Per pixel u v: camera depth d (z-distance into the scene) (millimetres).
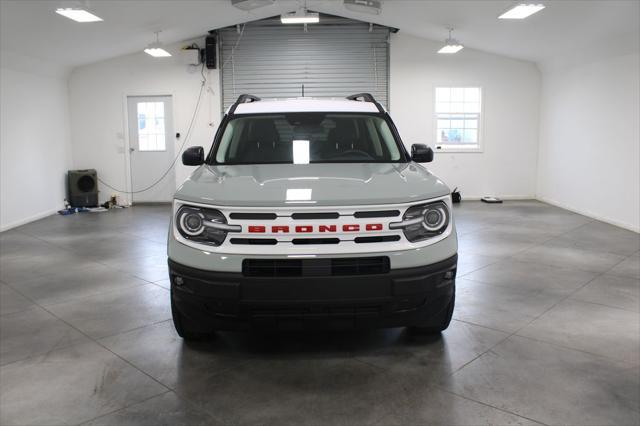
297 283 2801
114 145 11023
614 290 4602
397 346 3387
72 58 9773
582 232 7430
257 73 10984
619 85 7766
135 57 10875
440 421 2490
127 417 2564
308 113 4117
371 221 2871
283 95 11039
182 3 7992
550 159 10492
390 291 2854
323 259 2824
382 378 2943
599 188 8461
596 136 8531
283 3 9484
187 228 2992
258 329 2965
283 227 2844
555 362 3137
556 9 7031
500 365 3098
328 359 3207
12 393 2832
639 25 6551
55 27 7594
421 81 11008
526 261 5695
